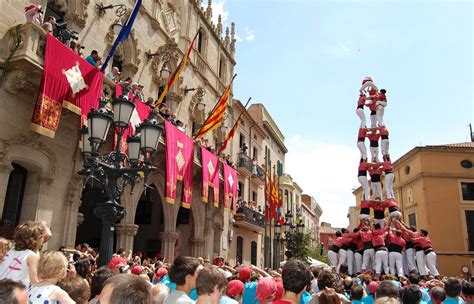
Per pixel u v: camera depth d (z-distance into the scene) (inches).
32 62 413.4
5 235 429.7
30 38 419.8
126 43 661.9
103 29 605.3
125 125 321.4
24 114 441.1
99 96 484.4
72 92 444.8
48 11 521.3
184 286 169.9
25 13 465.7
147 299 101.0
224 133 1055.6
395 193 1676.9
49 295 148.7
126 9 623.2
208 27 1006.4
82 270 216.1
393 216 749.9
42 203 456.8
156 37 748.6
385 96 832.9
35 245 191.8
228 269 353.7
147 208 888.3
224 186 845.8
